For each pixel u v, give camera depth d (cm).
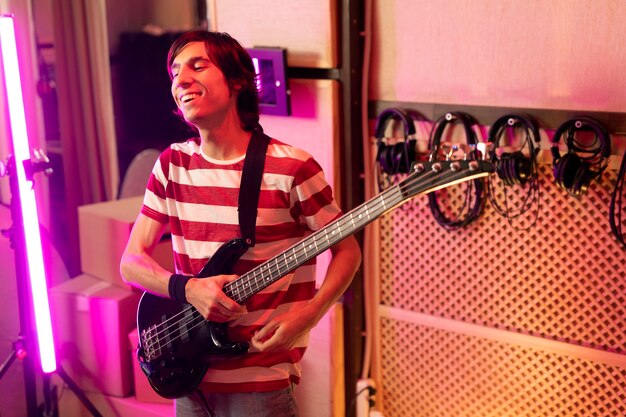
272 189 186
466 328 255
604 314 230
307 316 182
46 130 373
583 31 217
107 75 376
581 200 227
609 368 232
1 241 314
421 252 262
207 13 360
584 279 231
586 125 219
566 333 238
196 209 191
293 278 192
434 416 270
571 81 221
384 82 256
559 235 233
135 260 200
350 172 263
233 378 191
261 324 188
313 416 278
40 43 363
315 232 179
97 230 305
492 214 244
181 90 185
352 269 192
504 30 230
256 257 188
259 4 267
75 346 297
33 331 273
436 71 245
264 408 191
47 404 288
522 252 241
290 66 265
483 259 249
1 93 338
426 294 265
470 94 240
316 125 263
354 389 277
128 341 290
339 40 256
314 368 274
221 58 187
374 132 263
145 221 204
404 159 252
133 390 296
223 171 189
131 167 357
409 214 262
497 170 232
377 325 276
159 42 371
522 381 248
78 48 371
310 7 255
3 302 313
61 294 297
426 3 243
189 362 195
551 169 231
